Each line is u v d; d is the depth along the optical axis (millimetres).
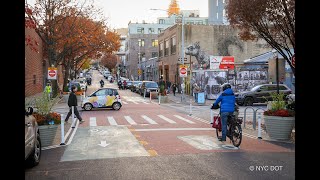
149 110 24406
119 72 120250
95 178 7398
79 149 10539
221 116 11016
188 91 42156
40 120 10922
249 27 15945
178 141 11727
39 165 8570
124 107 26969
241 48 45188
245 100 27750
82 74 129250
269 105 15266
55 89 34188
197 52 44406
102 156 9500
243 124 16297
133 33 97000
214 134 13281
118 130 14516
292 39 15023
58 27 34969
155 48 94188
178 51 45156
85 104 23875
